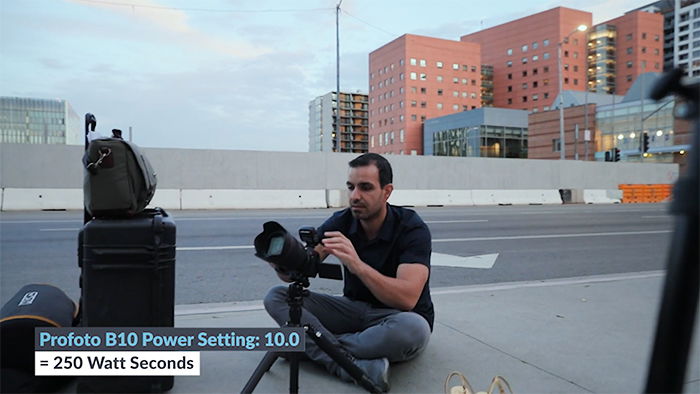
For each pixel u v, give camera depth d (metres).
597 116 60.75
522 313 3.73
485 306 3.94
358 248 2.57
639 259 6.81
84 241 2.11
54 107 141.38
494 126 75.12
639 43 102.44
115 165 2.08
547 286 4.76
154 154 14.09
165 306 2.19
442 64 104.75
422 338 2.40
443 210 15.59
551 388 2.38
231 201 14.80
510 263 6.33
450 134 82.62
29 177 12.99
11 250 6.55
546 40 105.56
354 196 2.34
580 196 21.12
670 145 51.47
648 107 53.88
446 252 7.13
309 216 12.09
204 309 3.77
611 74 105.62
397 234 2.45
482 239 8.54
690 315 0.51
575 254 7.14
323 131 159.88
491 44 118.12
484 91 116.19
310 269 1.96
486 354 2.82
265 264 5.84
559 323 3.46
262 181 15.24
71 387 2.33
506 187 19.50
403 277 2.31
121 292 2.13
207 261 6.02
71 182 13.35
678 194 0.48
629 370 2.60
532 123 71.44
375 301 2.62
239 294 4.45
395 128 106.00
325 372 2.55
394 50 105.50
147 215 2.26
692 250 0.50
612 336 3.17
